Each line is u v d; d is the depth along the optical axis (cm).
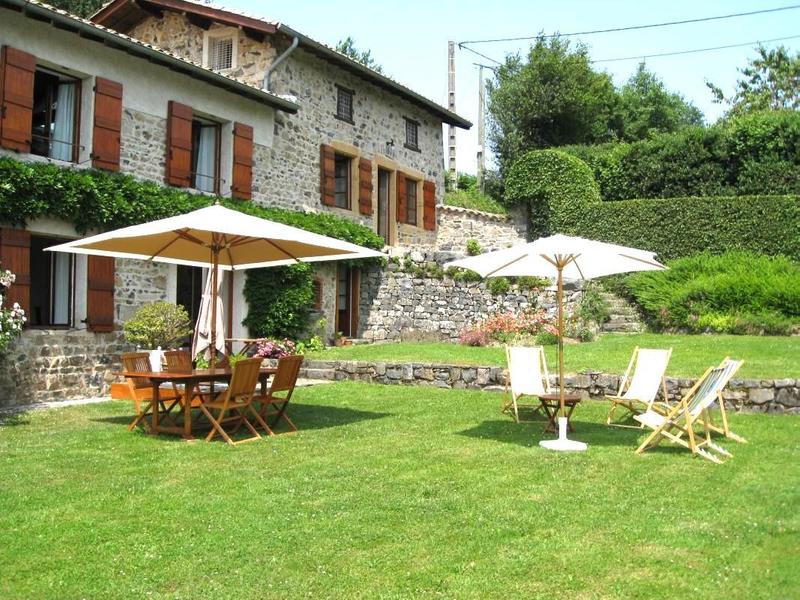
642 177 2047
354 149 1647
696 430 759
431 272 1595
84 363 1034
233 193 1296
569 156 1991
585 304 1516
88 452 654
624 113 2998
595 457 634
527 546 411
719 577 368
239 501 494
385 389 1064
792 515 462
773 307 1380
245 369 706
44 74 1045
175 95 1195
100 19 1545
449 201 2167
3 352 927
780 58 3241
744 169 1919
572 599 345
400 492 520
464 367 1065
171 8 1445
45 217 970
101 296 1048
